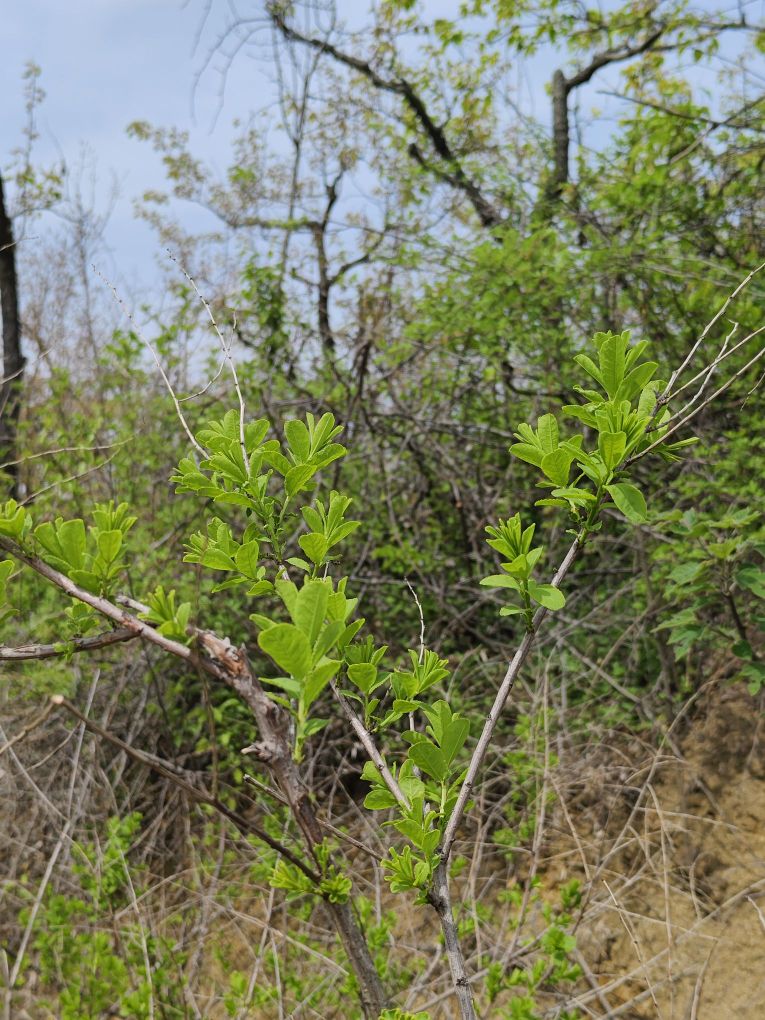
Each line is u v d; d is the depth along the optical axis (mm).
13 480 5199
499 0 6953
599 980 3285
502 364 5570
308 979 3000
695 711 4277
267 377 5648
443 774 1408
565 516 4750
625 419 1465
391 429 5609
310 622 1289
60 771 4191
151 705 4555
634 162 5910
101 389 5898
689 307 5039
